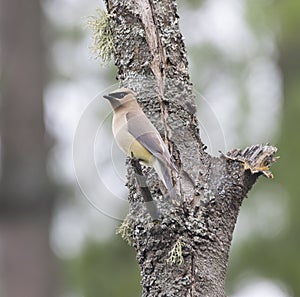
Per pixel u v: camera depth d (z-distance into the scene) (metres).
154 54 5.37
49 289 14.44
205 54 13.57
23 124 14.66
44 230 14.46
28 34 14.93
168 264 5.15
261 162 5.48
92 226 13.13
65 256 14.00
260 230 12.83
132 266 12.98
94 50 5.92
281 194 12.83
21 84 14.80
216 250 5.21
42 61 14.90
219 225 5.26
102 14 5.90
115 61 5.53
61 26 14.49
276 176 12.79
